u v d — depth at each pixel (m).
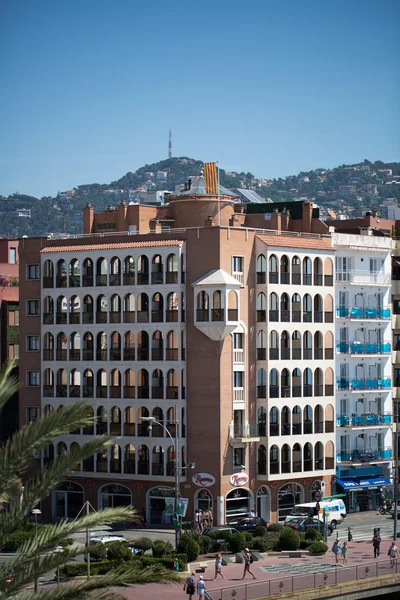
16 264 142.62
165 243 111.88
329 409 118.88
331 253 120.25
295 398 115.62
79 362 115.88
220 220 124.12
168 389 111.62
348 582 85.25
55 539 37.50
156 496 112.00
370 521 115.56
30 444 35.50
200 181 128.88
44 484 36.72
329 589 83.88
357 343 123.56
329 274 119.94
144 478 111.69
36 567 37.03
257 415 113.81
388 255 128.25
